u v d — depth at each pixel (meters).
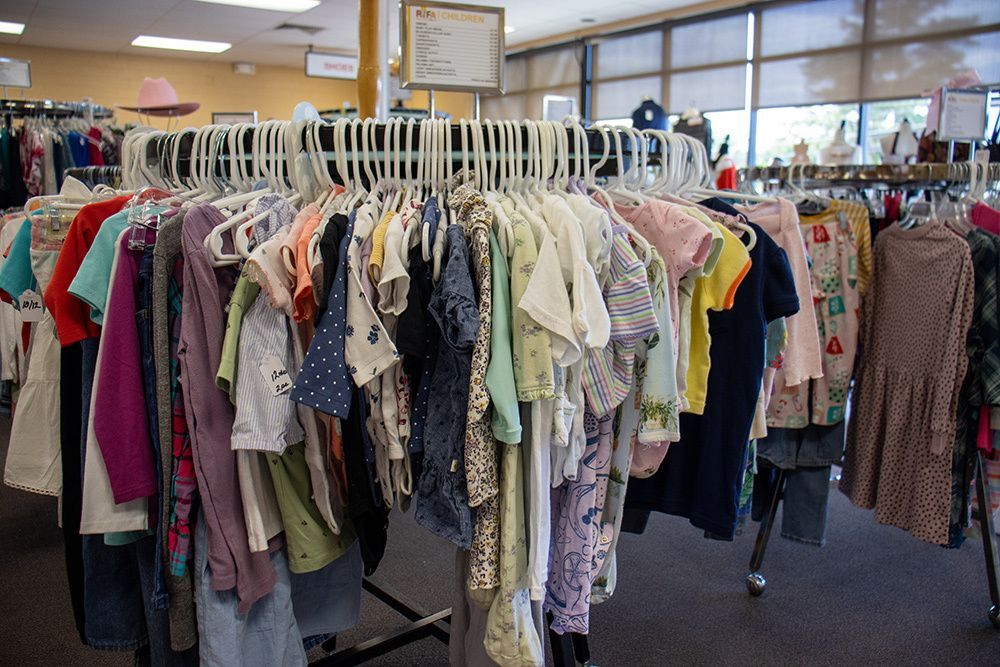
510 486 1.12
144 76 9.92
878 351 2.17
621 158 1.37
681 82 7.49
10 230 2.32
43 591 2.36
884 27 5.79
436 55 1.40
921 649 2.06
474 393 1.05
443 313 1.06
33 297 1.37
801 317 1.82
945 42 5.43
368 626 2.16
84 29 8.15
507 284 1.10
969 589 2.39
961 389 2.03
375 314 1.07
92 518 1.11
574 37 8.52
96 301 1.10
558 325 1.04
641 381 1.27
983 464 2.09
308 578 1.40
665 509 1.52
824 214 2.17
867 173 2.20
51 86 9.32
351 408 1.13
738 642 2.09
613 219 1.24
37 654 2.02
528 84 9.29
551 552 1.31
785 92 6.57
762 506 2.40
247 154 1.35
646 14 7.61
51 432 1.36
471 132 1.29
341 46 9.32
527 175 1.31
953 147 2.52
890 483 2.15
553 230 1.12
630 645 2.07
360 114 1.73
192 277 1.08
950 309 1.97
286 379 1.10
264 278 1.05
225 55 9.91
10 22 7.76
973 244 1.97
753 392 1.39
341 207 1.24
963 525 2.10
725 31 7.01
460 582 1.30
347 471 1.16
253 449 1.08
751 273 1.38
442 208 1.22
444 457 1.10
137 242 1.11
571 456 1.18
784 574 2.49
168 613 1.22
